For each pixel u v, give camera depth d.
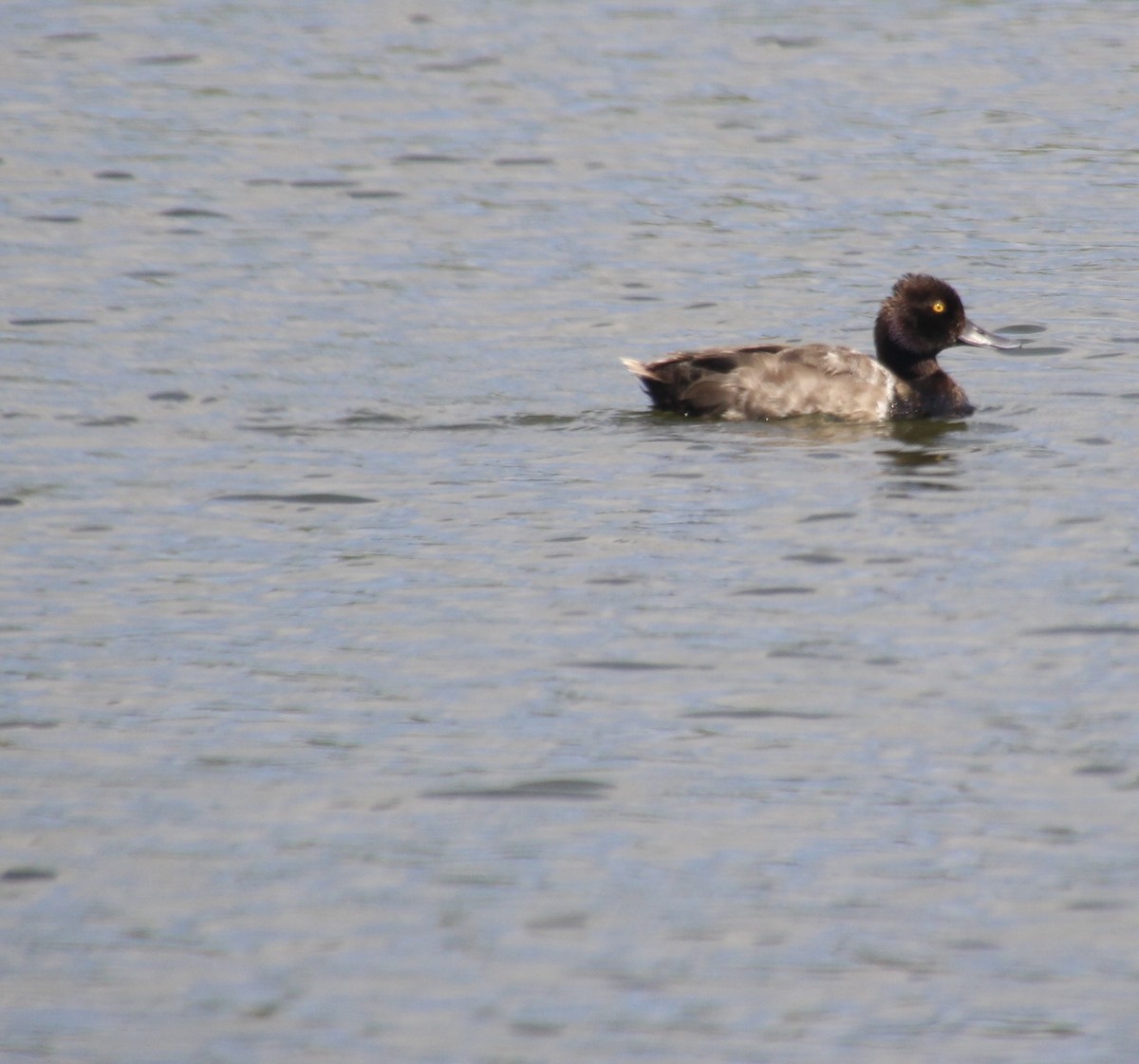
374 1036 9.57
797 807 11.70
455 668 13.59
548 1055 9.42
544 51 37.19
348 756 12.33
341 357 21.22
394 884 10.90
